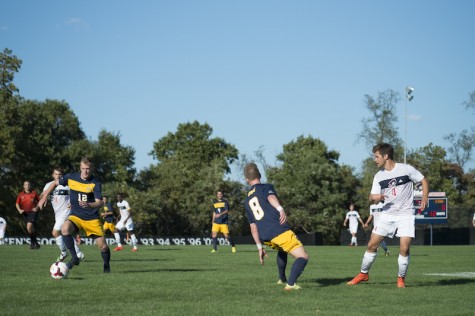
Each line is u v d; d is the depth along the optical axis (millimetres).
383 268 20203
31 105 78688
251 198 12750
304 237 70562
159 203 79125
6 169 74812
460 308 9938
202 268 19062
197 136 119062
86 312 9273
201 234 84500
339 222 96312
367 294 11648
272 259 25469
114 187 77188
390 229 13422
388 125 86062
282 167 107062
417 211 57844
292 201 93938
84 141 83438
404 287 13031
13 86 72438
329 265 21797
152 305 10039
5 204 73500
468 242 65250
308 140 115312
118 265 20406
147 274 16062
